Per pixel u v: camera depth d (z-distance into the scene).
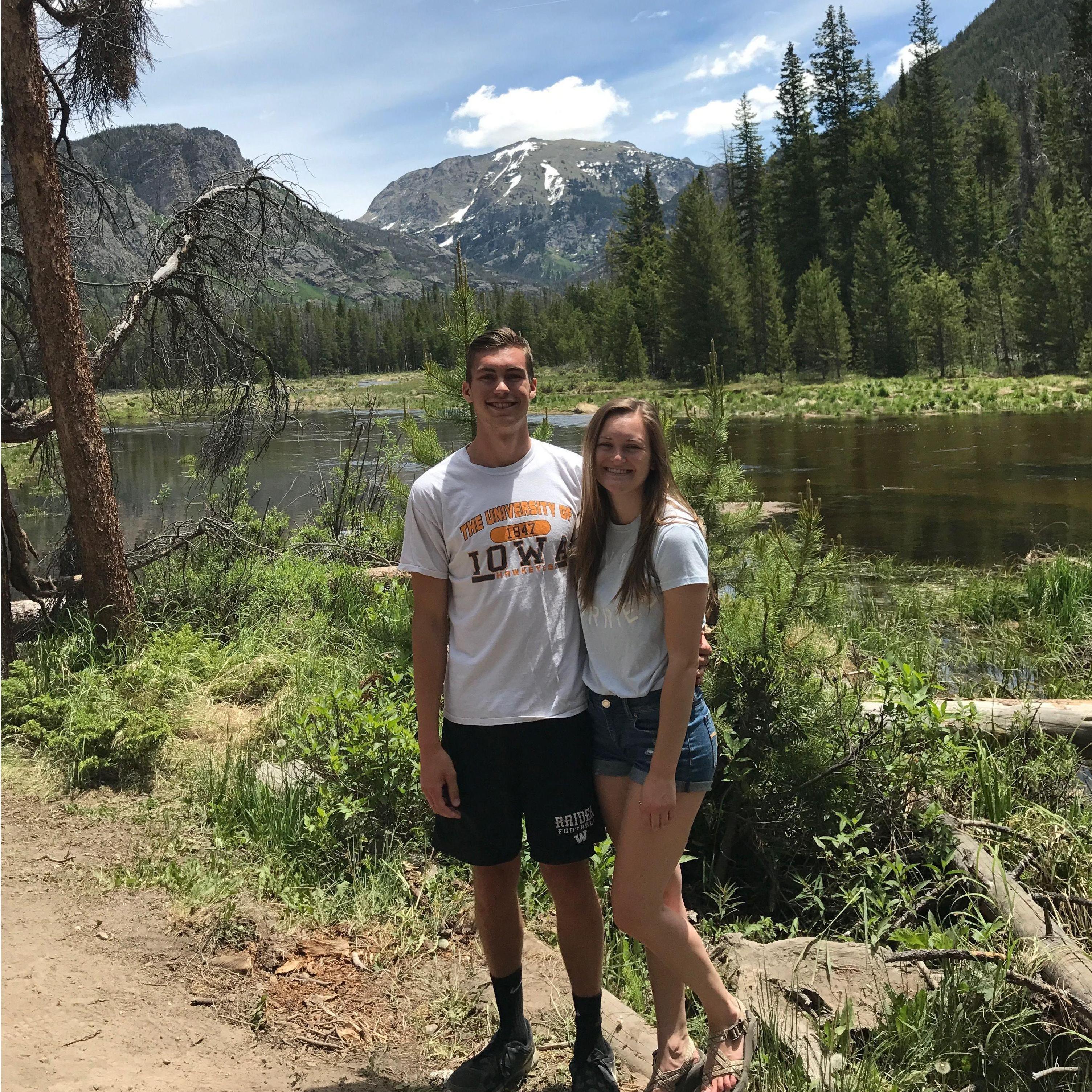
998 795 4.57
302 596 7.74
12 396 7.79
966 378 49.53
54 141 6.81
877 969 3.16
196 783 4.56
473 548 2.58
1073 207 52.12
